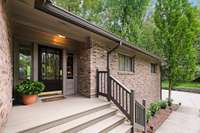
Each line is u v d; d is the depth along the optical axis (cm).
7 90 354
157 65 1430
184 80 1434
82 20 511
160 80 1493
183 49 1387
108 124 500
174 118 1011
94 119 488
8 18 391
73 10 1772
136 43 1717
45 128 377
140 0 1712
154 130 747
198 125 874
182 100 1784
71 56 757
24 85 533
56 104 564
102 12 1936
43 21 510
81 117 481
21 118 399
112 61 809
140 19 1789
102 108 586
